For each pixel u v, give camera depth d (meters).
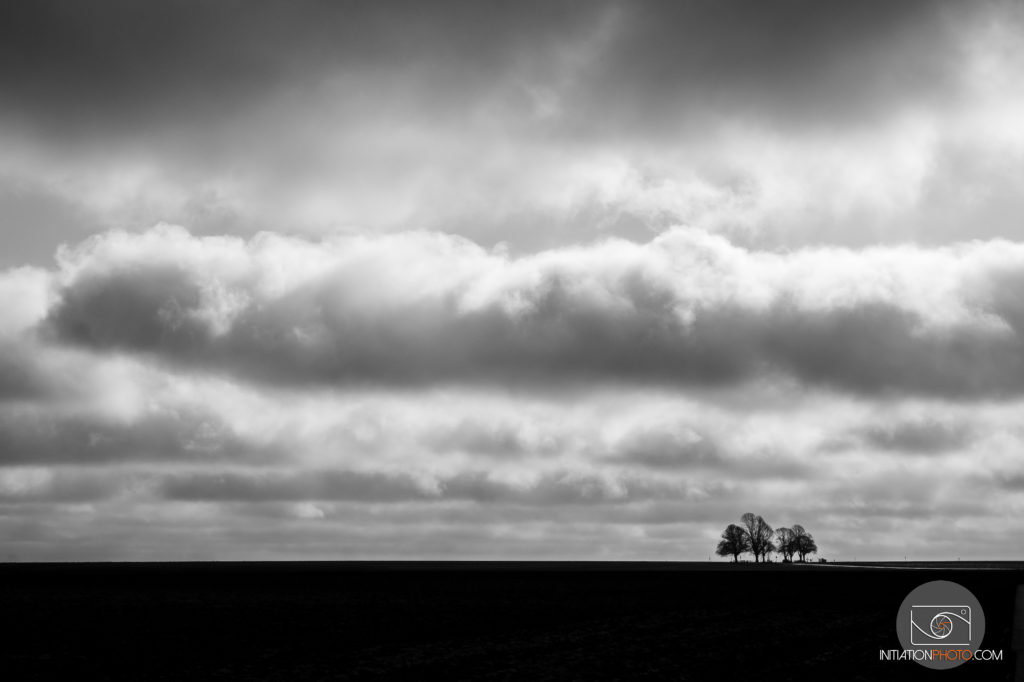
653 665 41.16
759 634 53.72
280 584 114.62
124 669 41.00
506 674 38.88
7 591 98.69
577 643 49.66
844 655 44.31
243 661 43.31
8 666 41.88
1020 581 115.19
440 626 59.19
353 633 55.03
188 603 80.88
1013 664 41.19
